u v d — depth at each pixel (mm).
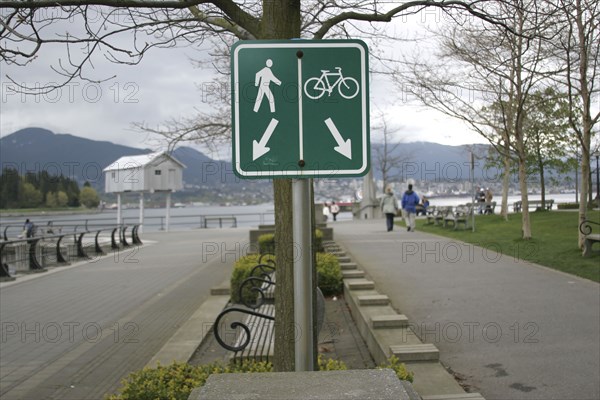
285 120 2980
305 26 6734
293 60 2994
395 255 15734
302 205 3074
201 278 14047
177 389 4422
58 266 17766
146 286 13164
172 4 4211
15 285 13844
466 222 23422
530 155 24609
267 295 8984
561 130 23594
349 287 9781
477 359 6336
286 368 3975
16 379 6516
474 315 8305
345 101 2994
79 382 6383
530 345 6730
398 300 9578
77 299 11688
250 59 2984
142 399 4430
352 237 22188
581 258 12688
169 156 10688
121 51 5117
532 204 35656
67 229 32844
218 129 10430
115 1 4176
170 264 17312
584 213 13594
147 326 9070
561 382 5523
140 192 33312
